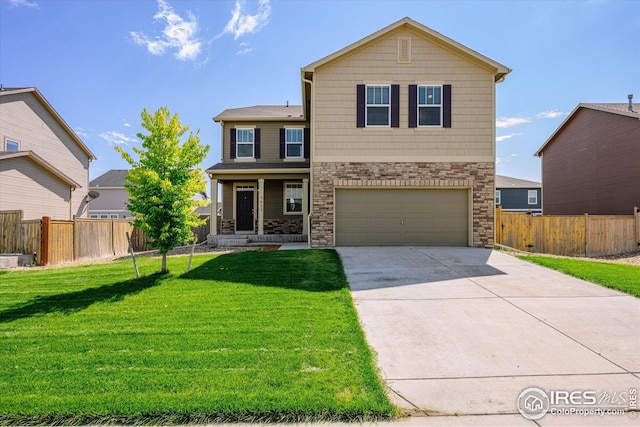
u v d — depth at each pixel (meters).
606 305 5.32
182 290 6.27
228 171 14.32
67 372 3.32
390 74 11.48
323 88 11.48
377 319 4.77
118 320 4.77
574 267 7.96
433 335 4.24
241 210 16.62
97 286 6.71
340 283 6.53
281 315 4.87
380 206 11.53
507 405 2.85
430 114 11.48
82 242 11.79
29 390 3.02
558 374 3.34
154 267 8.54
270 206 16.58
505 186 30.39
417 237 11.52
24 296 6.09
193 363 3.48
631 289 6.09
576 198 19.89
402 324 4.60
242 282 6.77
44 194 16.31
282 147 16.47
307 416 2.71
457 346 3.94
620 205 16.73
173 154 7.33
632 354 3.73
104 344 3.96
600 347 3.90
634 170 15.96
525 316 4.86
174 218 7.38
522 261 8.77
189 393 2.95
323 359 3.56
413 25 11.23
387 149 11.43
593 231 12.88
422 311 5.07
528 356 3.69
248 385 3.07
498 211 13.52
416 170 11.38
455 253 9.98
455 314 4.95
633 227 13.23
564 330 4.38
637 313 4.98
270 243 14.01
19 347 3.91
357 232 11.54
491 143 11.44
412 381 3.22
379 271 7.62
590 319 4.75
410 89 11.44
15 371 3.35
